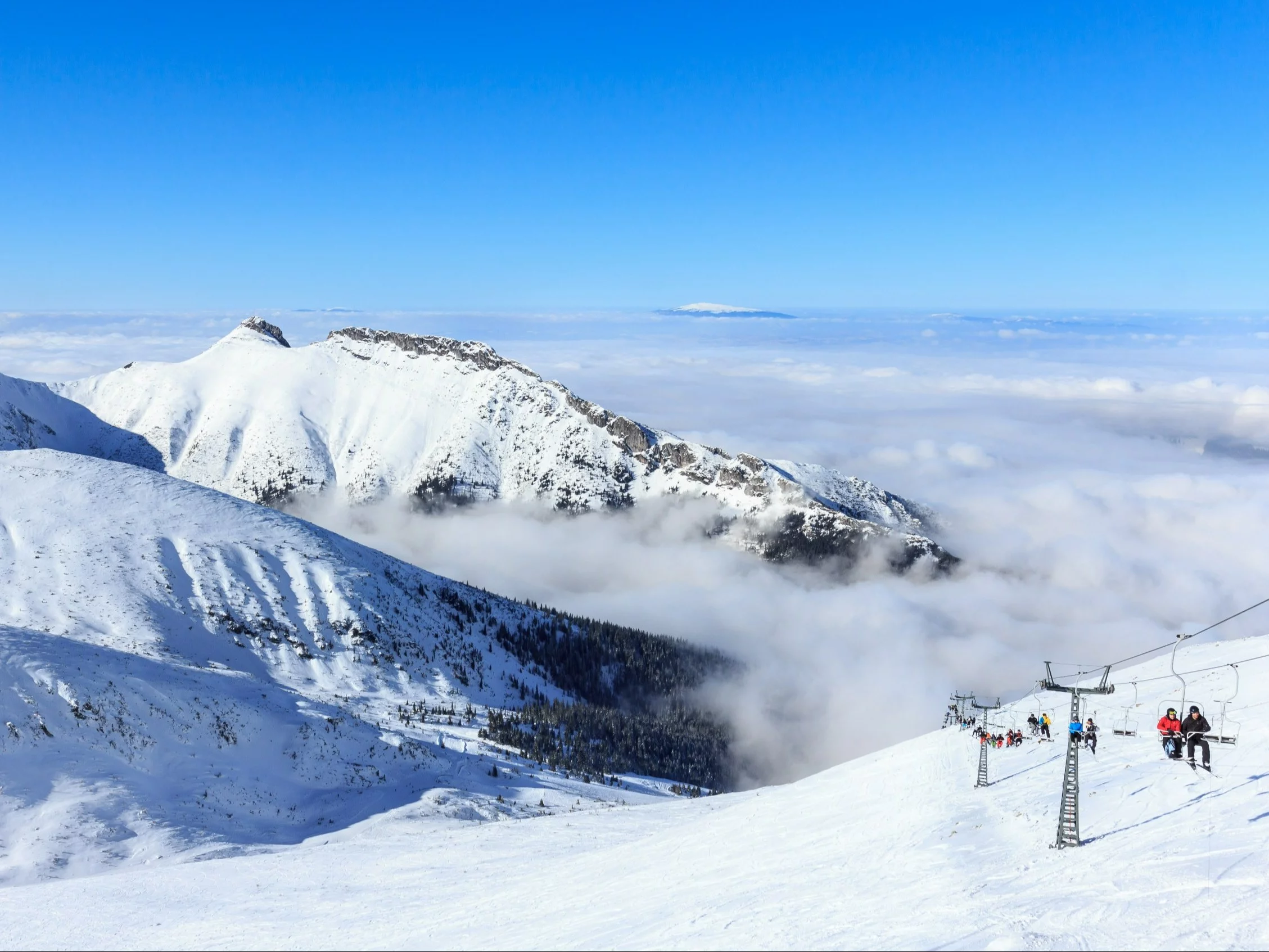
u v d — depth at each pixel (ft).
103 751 246.27
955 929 51.03
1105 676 72.84
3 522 552.41
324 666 525.75
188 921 112.88
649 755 599.98
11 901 140.26
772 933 60.03
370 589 638.12
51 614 457.27
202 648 479.82
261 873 147.84
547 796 308.81
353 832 236.43
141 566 536.42
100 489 622.95
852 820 102.89
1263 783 68.39
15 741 233.35
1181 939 42.91
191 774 253.65
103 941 106.11
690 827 139.13
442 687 560.20
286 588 587.68
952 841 77.20
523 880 115.14
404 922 95.50
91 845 199.82
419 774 304.30
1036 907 52.26
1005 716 145.89
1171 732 78.28
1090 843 65.16
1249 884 48.24
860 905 62.95
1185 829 61.87
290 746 293.64
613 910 83.20
